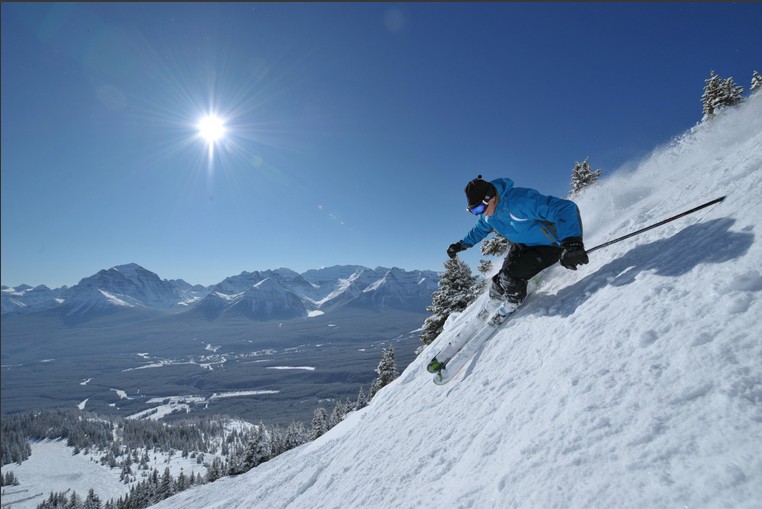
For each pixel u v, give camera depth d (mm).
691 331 1827
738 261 2006
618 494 1417
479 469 2295
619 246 3535
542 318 3365
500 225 3689
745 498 1129
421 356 6738
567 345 2576
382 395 7180
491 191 3529
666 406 1602
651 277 2502
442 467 2754
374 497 3113
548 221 3322
